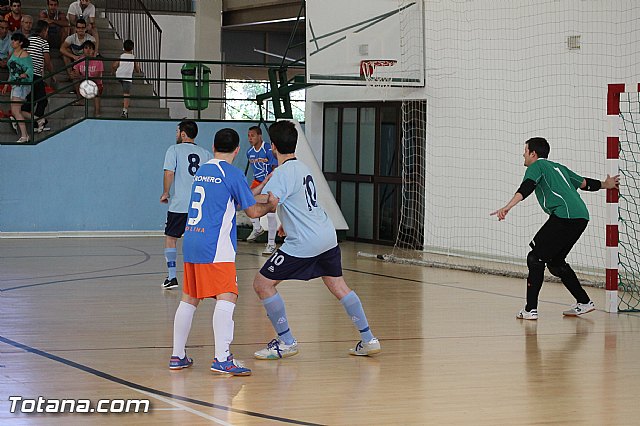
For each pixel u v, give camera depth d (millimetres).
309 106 20906
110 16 25094
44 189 19562
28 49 20281
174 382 7605
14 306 11102
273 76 20047
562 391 7484
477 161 16906
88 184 19844
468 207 17109
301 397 7199
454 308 11523
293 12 25188
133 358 8453
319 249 8406
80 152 19766
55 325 9977
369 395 7293
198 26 26141
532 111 15781
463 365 8406
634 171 14117
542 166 10781
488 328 10250
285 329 8672
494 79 16516
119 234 20062
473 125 16969
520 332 10055
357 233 20031
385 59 17953
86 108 19859
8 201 19344
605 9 14477
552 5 15344
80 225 19844
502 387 7602
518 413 6805
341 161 20422
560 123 15273
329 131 20812
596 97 14656
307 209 8383
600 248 14594
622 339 9703
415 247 18438
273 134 8391
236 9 27031
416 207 18375
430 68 17953
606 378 7949
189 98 20688
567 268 11055
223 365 7883
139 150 20141
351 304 8633
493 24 16500
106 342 9133
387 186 19156
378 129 19312
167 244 12648
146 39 25438
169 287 12688
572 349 9164
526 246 15898
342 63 17891
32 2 23828
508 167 16266
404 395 7305
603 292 13148
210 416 6602
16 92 19906
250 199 7918
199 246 7863
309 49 17719
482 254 16812
